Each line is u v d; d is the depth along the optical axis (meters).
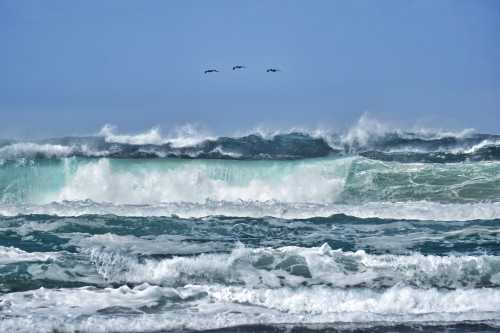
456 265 47.06
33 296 42.56
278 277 46.19
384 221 65.06
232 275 46.38
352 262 48.19
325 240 57.72
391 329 39.19
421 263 47.38
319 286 44.75
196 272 46.59
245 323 39.44
